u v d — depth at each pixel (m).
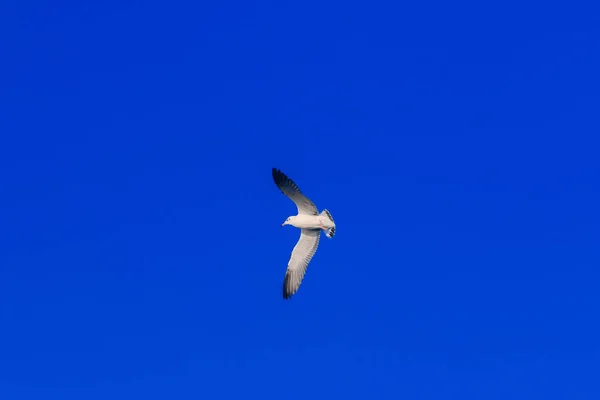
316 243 32.84
